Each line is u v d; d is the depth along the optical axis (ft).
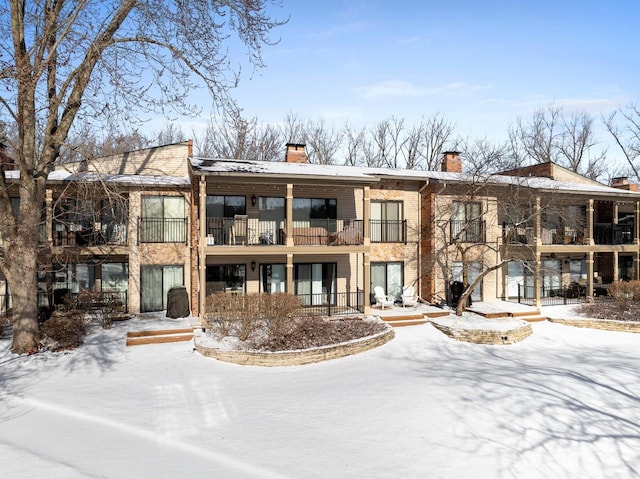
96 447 23.63
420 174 71.77
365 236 59.62
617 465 23.12
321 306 63.57
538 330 58.18
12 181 47.98
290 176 54.54
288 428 26.43
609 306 66.74
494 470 22.00
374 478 20.95
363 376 37.19
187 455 22.95
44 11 41.34
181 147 67.97
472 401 29.76
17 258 41.98
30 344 41.88
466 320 58.29
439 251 65.05
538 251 67.92
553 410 28.71
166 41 46.34
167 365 39.99
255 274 61.57
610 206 85.66
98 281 58.54
